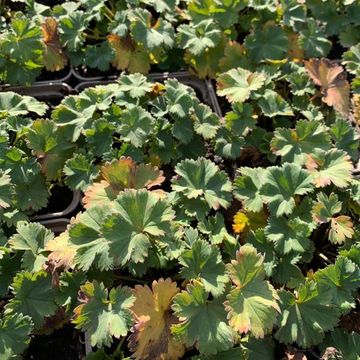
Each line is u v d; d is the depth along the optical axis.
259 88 0.46
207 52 0.50
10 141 0.43
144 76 0.46
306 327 0.35
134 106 0.43
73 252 0.35
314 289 0.36
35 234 0.37
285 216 0.40
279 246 0.38
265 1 0.51
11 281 0.36
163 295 0.35
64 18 0.49
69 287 0.35
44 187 0.41
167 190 0.44
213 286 0.34
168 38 0.49
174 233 0.37
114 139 0.44
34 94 0.48
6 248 0.36
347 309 0.36
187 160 0.41
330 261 0.41
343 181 0.41
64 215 0.41
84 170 0.41
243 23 0.52
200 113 0.44
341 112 0.48
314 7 0.55
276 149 0.44
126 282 0.39
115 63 0.49
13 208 0.40
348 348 0.36
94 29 0.51
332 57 0.55
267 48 0.50
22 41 0.46
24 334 0.33
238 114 0.45
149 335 0.34
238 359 0.34
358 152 0.46
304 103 0.48
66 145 0.42
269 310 0.34
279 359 0.37
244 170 0.41
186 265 0.35
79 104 0.43
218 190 0.40
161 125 0.43
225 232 0.39
